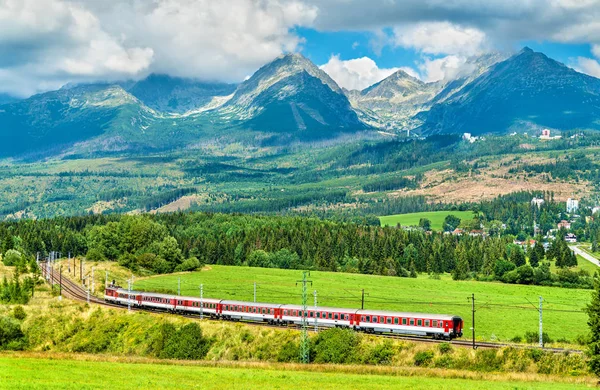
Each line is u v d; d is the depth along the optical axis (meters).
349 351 113.62
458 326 123.19
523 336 134.00
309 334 122.25
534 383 93.06
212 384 87.94
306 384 89.25
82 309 154.50
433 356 110.56
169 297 158.12
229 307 146.62
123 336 138.38
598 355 93.81
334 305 170.25
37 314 150.12
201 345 125.94
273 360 117.81
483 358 108.38
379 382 91.31
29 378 86.88
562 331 139.62
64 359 107.75
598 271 107.06
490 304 176.12
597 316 94.31
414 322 124.75
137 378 90.25
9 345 132.88
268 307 141.25
